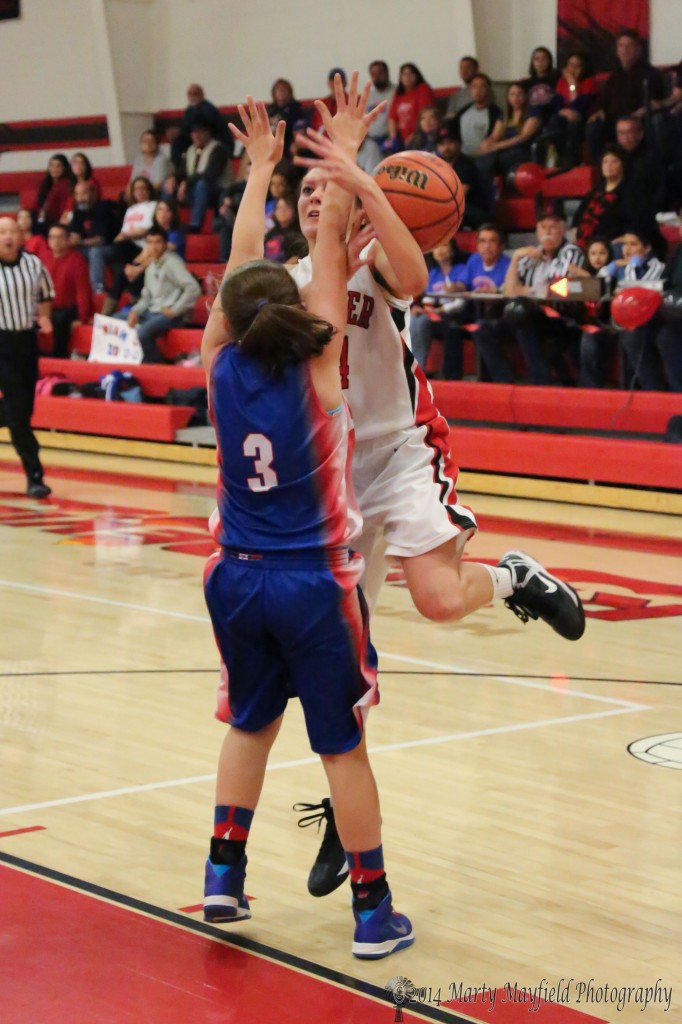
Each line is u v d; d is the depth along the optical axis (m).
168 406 17.67
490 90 17.91
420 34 20.69
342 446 4.09
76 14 24.17
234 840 4.16
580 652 8.22
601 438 14.11
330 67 21.84
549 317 14.32
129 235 19.83
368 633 4.14
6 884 4.56
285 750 6.19
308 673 4.04
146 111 24.17
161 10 23.83
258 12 22.62
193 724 6.63
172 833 5.11
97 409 18.38
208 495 14.86
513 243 16.98
